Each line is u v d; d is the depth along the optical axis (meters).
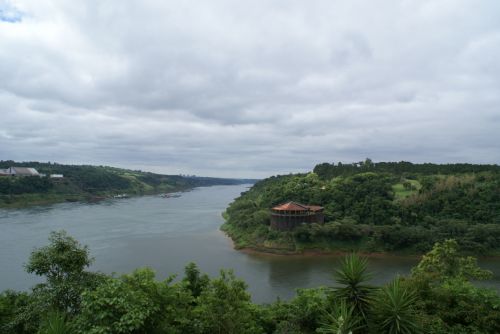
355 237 87.00
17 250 74.88
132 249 81.31
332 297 20.94
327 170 167.25
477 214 93.62
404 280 27.69
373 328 18.98
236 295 22.09
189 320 19.56
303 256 80.50
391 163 164.50
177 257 75.31
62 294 19.91
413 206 98.12
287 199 115.19
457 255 37.59
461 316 23.55
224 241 93.12
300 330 25.02
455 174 129.88
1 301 23.88
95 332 14.30
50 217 127.31
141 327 16.20
